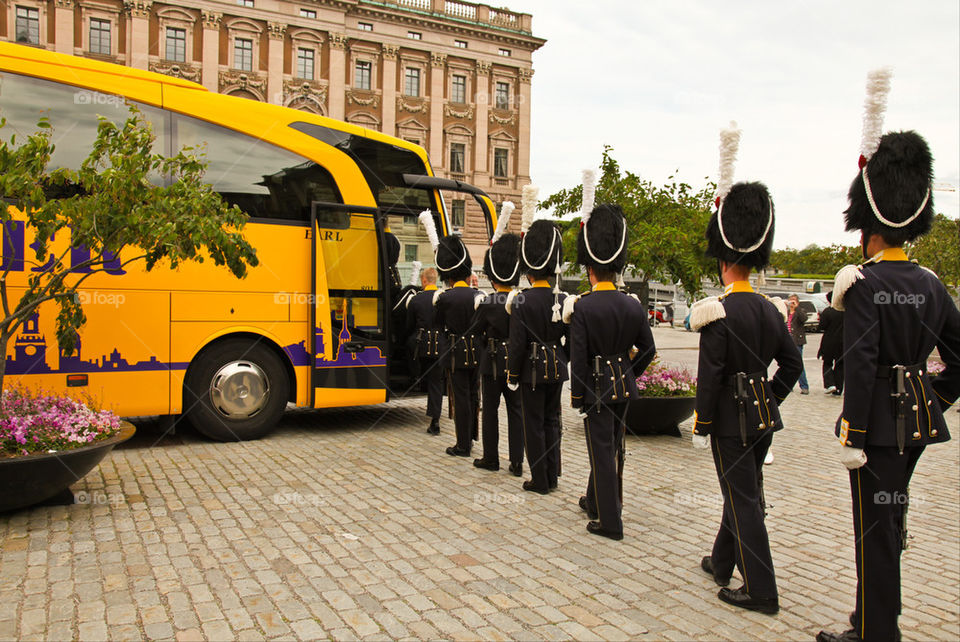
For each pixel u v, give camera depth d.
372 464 6.71
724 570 4.02
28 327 6.51
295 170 7.95
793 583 4.16
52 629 3.26
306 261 7.95
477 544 4.59
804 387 13.40
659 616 3.63
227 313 7.45
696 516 5.32
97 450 4.88
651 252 10.38
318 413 9.69
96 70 6.87
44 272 5.19
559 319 5.65
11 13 32.25
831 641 3.34
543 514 5.27
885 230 3.27
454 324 7.18
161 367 7.11
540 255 5.68
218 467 6.41
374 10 40.12
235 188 7.58
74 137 6.66
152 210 4.95
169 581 3.84
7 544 4.32
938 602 4.01
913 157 3.24
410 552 4.40
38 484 4.70
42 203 4.72
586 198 5.03
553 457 5.93
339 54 39.06
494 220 9.65
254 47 37.06
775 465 7.18
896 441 3.18
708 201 10.93
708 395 3.77
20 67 6.54
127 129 5.04
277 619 3.43
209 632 3.28
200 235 5.02
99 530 4.62
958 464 7.64
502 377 6.35
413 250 9.10
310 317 7.91
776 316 3.85
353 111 39.91
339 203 8.17
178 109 7.27
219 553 4.28
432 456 7.14
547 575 4.11
